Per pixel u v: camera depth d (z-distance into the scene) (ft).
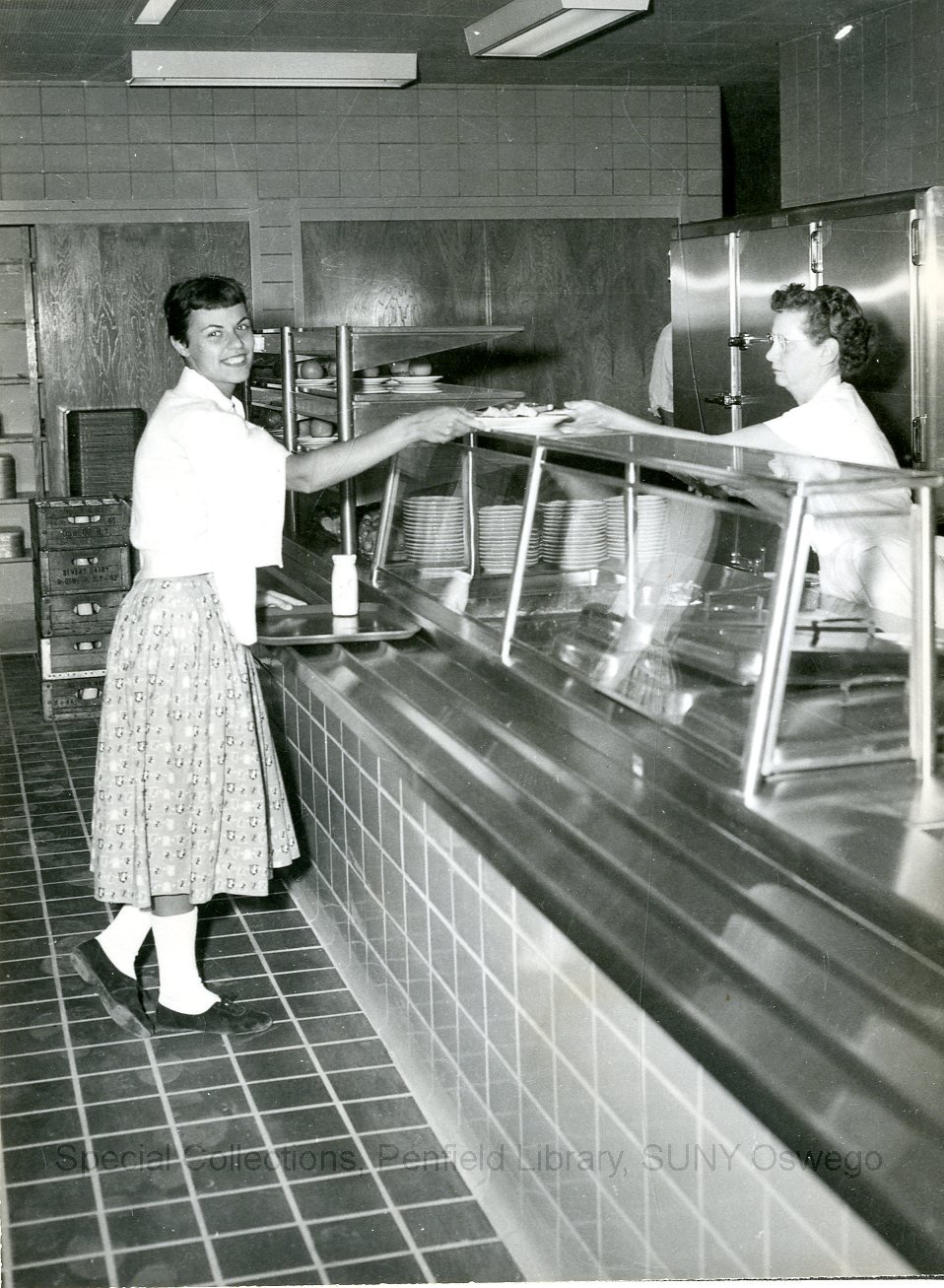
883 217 14.74
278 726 12.73
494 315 24.75
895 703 6.23
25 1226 7.55
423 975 8.61
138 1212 7.68
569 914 5.88
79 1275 7.10
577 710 7.50
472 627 9.66
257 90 23.15
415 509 11.12
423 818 8.28
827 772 5.82
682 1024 4.99
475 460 10.21
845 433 8.36
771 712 5.69
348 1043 9.68
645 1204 5.61
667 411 21.61
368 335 13.92
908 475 5.70
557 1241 6.66
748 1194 4.77
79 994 10.63
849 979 4.82
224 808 9.74
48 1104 8.93
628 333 25.39
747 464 6.55
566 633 8.17
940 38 17.07
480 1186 7.73
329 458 9.41
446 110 23.97
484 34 17.80
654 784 6.35
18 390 24.63
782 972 4.94
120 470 22.72
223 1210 7.67
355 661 9.95
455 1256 7.18
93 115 22.61
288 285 23.77
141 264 23.21
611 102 24.59
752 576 6.73
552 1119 6.59
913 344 14.44
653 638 7.29
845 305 8.35
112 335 23.29
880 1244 4.02
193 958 10.05
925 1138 4.11
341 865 10.69
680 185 25.17
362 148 23.70
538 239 24.73
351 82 20.93
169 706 9.43
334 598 11.04
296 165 23.50
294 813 12.35
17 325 23.84
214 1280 7.02
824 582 6.79
